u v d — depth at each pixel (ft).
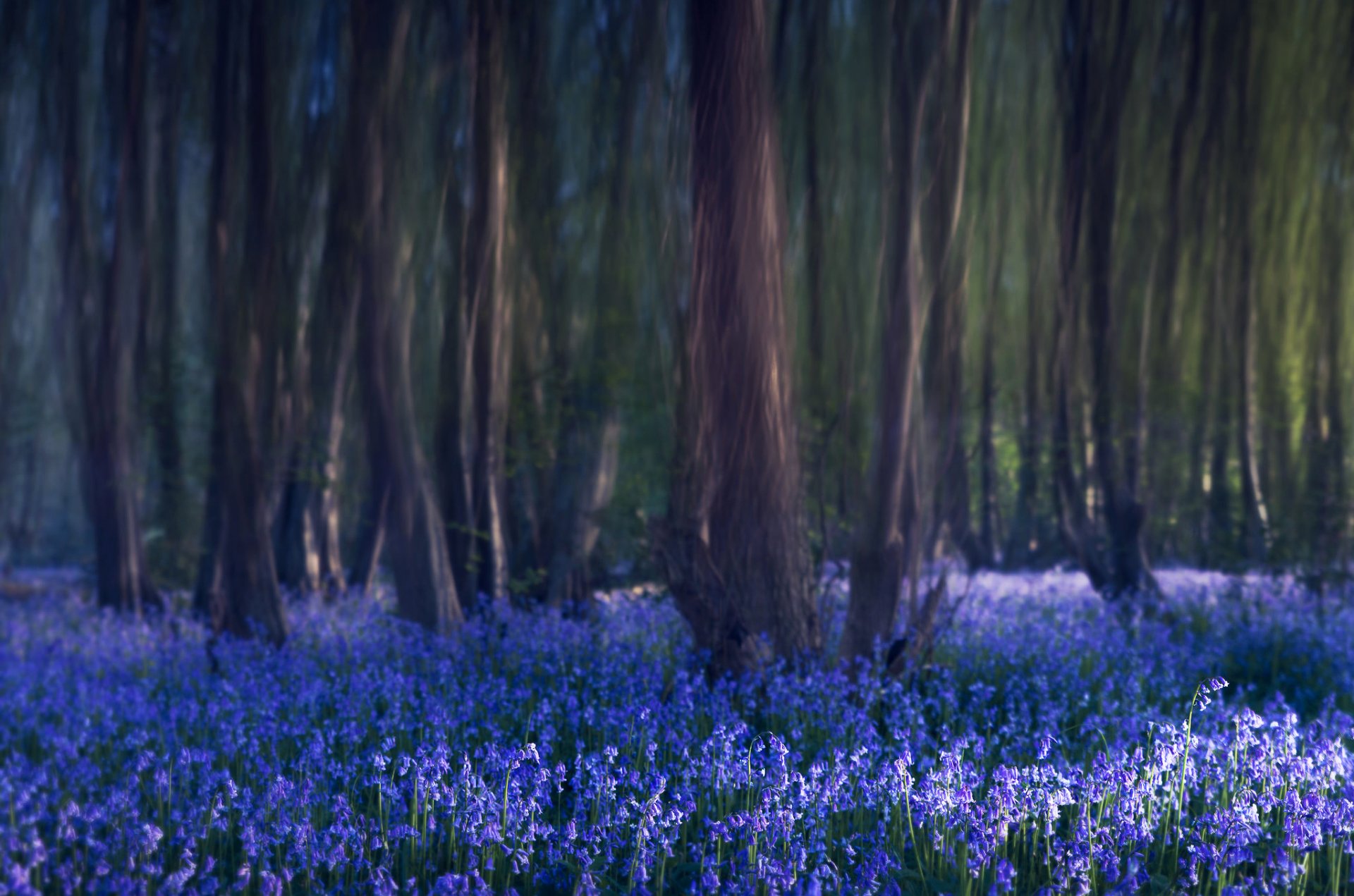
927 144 30.58
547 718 23.80
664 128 29.55
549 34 41.75
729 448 26.35
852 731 22.98
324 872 16.10
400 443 38.24
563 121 42.65
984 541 63.00
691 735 20.71
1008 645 32.60
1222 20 45.62
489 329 42.63
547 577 45.24
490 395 43.24
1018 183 48.37
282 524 54.75
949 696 24.77
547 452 44.04
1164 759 17.01
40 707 26.27
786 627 26.53
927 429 35.22
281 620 37.27
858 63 32.86
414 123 39.40
